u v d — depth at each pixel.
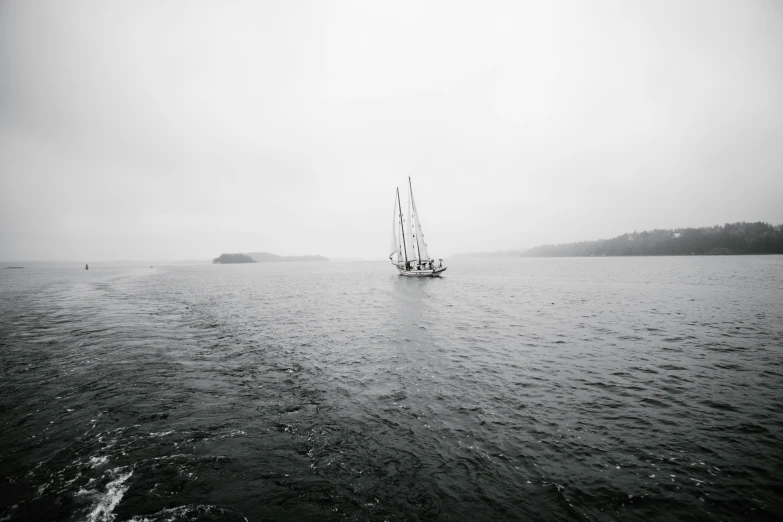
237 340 23.11
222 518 7.51
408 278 86.00
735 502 8.14
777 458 9.79
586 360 18.61
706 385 15.05
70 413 12.16
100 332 24.98
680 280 62.19
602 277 76.50
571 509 7.96
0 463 9.23
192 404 13.06
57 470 8.98
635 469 9.38
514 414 12.46
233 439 10.65
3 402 12.99
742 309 32.94
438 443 10.55
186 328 26.94
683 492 8.48
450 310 35.59
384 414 12.43
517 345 21.69
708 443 10.60
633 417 12.25
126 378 15.61
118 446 10.14
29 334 24.23
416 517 7.71
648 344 21.59
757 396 13.89
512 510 7.93
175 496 8.14
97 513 7.55
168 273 131.25
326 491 8.45
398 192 85.38
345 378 16.02
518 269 126.25
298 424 11.65
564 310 34.56
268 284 73.19
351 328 27.03
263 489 8.46
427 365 17.92
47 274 118.94
